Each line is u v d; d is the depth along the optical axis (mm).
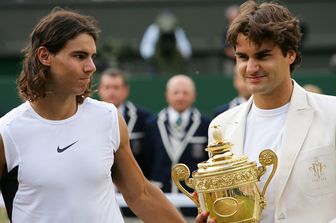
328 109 8930
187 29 33062
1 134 8578
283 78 8836
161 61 28266
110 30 33281
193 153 19078
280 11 8734
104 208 8719
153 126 19328
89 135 8742
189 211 16141
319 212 8688
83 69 8570
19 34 33219
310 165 8727
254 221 8672
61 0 33375
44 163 8547
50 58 8570
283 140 8859
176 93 19156
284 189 8734
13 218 8703
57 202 8547
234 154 9102
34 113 8688
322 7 33250
